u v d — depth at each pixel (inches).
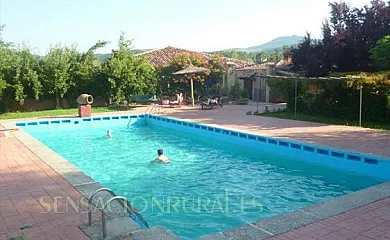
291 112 789.2
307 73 930.1
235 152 518.6
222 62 1280.8
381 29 837.2
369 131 526.9
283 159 465.7
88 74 998.4
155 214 281.6
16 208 242.8
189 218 273.0
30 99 985.5
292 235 188.1
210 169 419.2
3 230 207.3
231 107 973.2
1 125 700.7
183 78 1130.7
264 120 684.1
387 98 577.6
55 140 635.5
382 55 721.6
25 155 417.7
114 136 672.4
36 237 196.4
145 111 910.4
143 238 187.5
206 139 622.2
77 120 773.3
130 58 1001.5
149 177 388.8
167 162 449.4
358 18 892.0
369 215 213.3
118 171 416.5
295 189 343.3
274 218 210.8
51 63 949.8
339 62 886.4
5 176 326.3
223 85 1237.1
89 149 551.8
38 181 306.3
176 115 800.3
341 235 187.6
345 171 387.5
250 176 388.5
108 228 201.6
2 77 908.6
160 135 680.4
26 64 930.7
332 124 608.4
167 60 1412.4
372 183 360.8
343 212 218.1
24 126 731.4
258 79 1168.8
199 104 1072.8
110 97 1027.9
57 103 992.9
